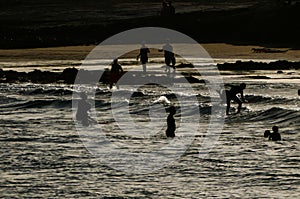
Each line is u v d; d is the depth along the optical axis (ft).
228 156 206.39
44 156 215.31
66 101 345.10
